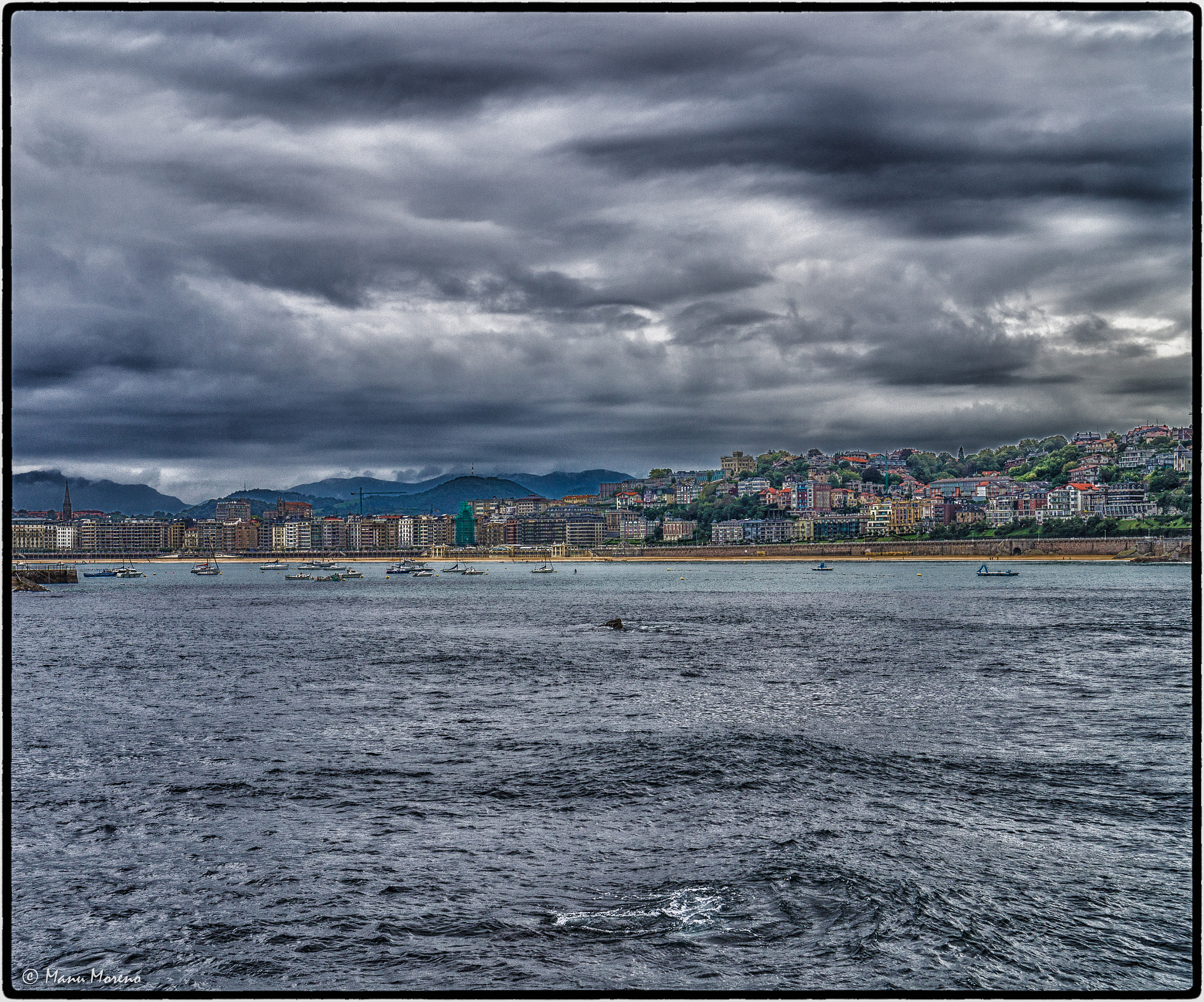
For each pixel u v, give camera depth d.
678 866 33.81
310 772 47.41
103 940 28.58
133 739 55.56
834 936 28.14
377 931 28.95
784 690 71.94
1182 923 28.70
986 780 44.47
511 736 55.59
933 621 134.25
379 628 134.75
